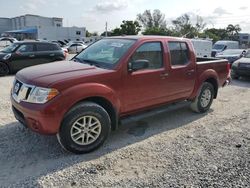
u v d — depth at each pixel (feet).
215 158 13.53
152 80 16.21
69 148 13.32
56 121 12.55
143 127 17.76
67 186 11.06
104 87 13.87
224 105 23.73
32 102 12.72
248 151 14.38
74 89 12.83
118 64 14.62
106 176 11.83
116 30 223.30
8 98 24.91
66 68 14.43
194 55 19.25
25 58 41.88
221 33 280.72
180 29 248.32
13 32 236.02
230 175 11.98
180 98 18.67
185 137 16.24
